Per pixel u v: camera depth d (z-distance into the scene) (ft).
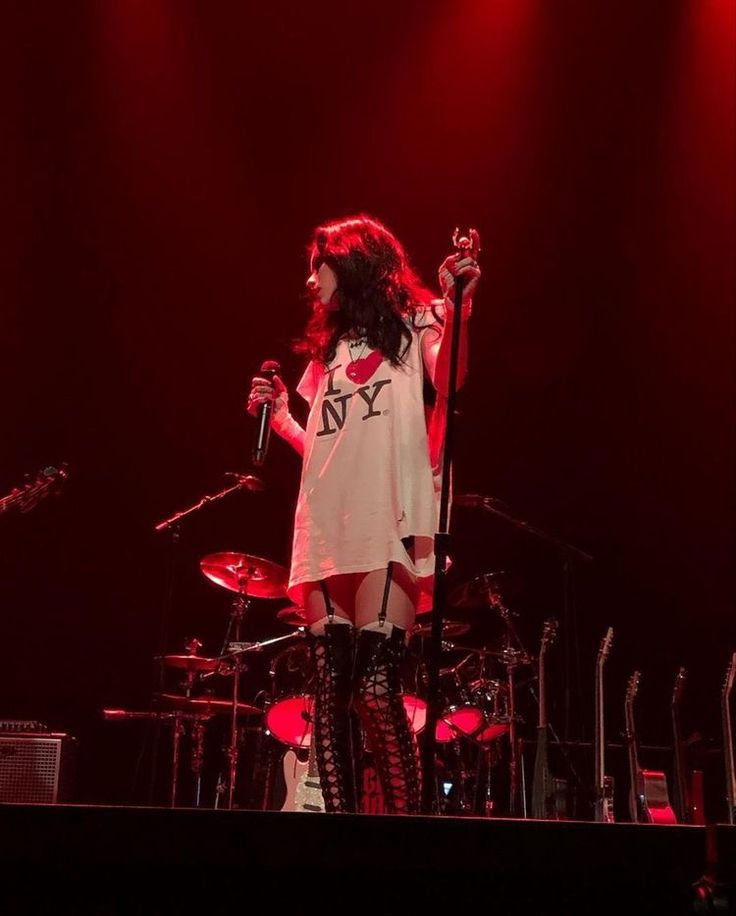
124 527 22.18
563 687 21.38
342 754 7.64
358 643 7.81
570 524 22.62
